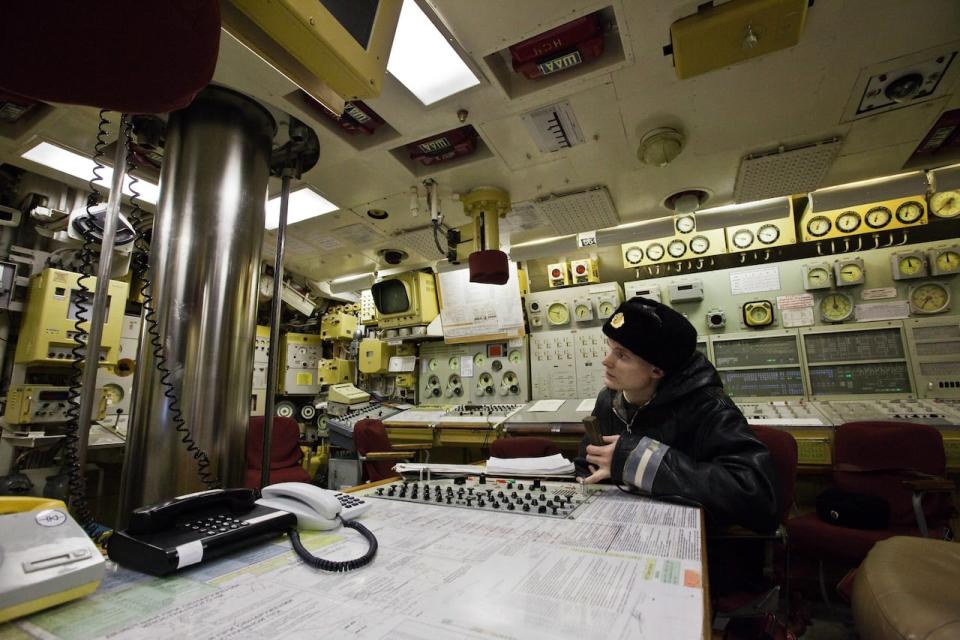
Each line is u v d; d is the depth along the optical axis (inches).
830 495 89.5
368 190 124.5
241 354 62.4
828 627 88.8
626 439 51.7
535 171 116.4
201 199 61.4
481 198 123.9
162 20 24.7
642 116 94.7
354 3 38.8
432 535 34.7
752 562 52.0
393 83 84.0
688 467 46.8
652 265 169.0
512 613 21.3
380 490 53.2
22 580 20.8
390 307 193.3
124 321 151.5
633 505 45.1
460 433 157.2
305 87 40.4
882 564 35.0
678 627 19.7
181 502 30.8
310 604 22.4
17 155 106.0
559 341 172.1
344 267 197.5
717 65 73.6
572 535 34.5
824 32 73.3
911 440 93.4
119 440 127.2
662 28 72.7
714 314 146.5
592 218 141.6
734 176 120.0
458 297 184.9
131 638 19.1
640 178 120.8
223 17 33.3
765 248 146.9
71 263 130.6
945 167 117.2
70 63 26.7
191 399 57.1
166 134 66.4
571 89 86.4
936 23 71.5
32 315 119.1
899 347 126.7
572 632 19.4
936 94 87.8
